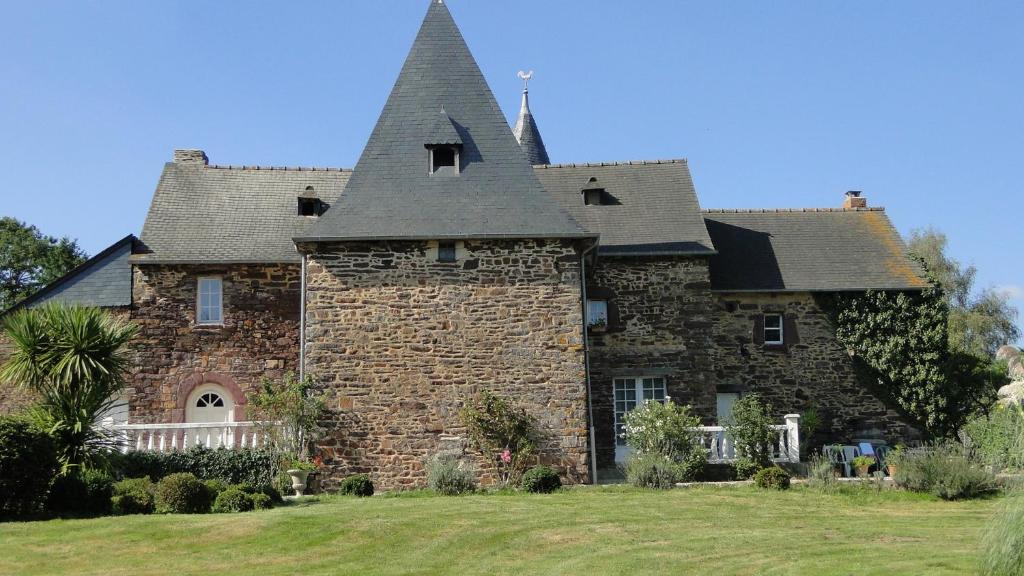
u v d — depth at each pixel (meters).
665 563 11.77
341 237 18.78
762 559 11.95
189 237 22.09
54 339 15.95
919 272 24.28
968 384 24.45
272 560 11.94
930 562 11.47
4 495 13.56
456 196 19.62
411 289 18.91
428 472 18.06
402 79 21.00
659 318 22.27
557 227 19.11
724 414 23.06
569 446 18.52
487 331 18.84
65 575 11.10
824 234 25.62
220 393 21.30
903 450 19.72
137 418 20.92
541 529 13.67
